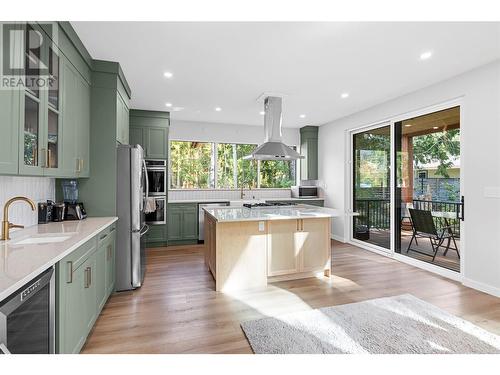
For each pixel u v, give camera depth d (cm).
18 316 111
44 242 178
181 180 586
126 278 303
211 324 230
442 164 362
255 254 317
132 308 260
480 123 300
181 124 573
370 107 470
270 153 386
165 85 363
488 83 293
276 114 407
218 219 290
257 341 202
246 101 434
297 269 337
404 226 430
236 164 625
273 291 303
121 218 303
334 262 416
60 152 213
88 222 253
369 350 192
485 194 295
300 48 261
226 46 257
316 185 641
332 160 586
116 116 296
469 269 313
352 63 293
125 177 305
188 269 378
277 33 235
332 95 404
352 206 543
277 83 355
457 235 361
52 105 201
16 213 211
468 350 193
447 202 358
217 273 303
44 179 254
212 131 596
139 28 227
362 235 521
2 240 178
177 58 283
